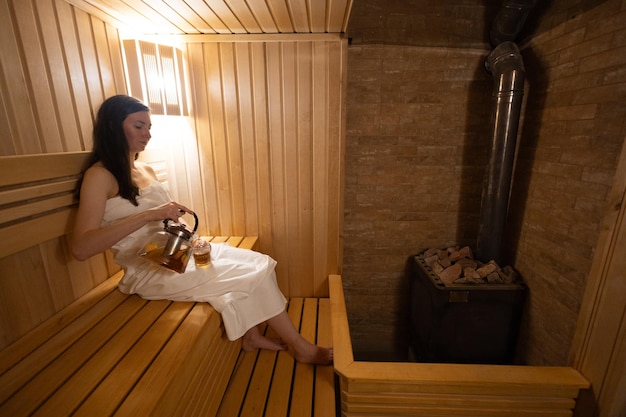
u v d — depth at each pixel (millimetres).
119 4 1231
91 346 922
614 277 1156
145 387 766
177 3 1227
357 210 2213
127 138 1116
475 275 1871
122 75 1436
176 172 1786
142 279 1175
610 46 1295
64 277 1142
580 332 1310
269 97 1682
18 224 910
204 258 1185
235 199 1834
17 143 950
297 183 1796
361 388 1278
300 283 1947
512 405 1287
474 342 1896
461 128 2051
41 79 1028
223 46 1627
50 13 1057
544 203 1701
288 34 1591
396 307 2381
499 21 1758
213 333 1094
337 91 1659
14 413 701
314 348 1337
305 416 1083
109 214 1114
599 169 1342
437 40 1930
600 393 1205
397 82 1999
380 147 2102
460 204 2172
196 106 1704
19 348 922
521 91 1721
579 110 1459
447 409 1301
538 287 1735
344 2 1227
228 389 1213
